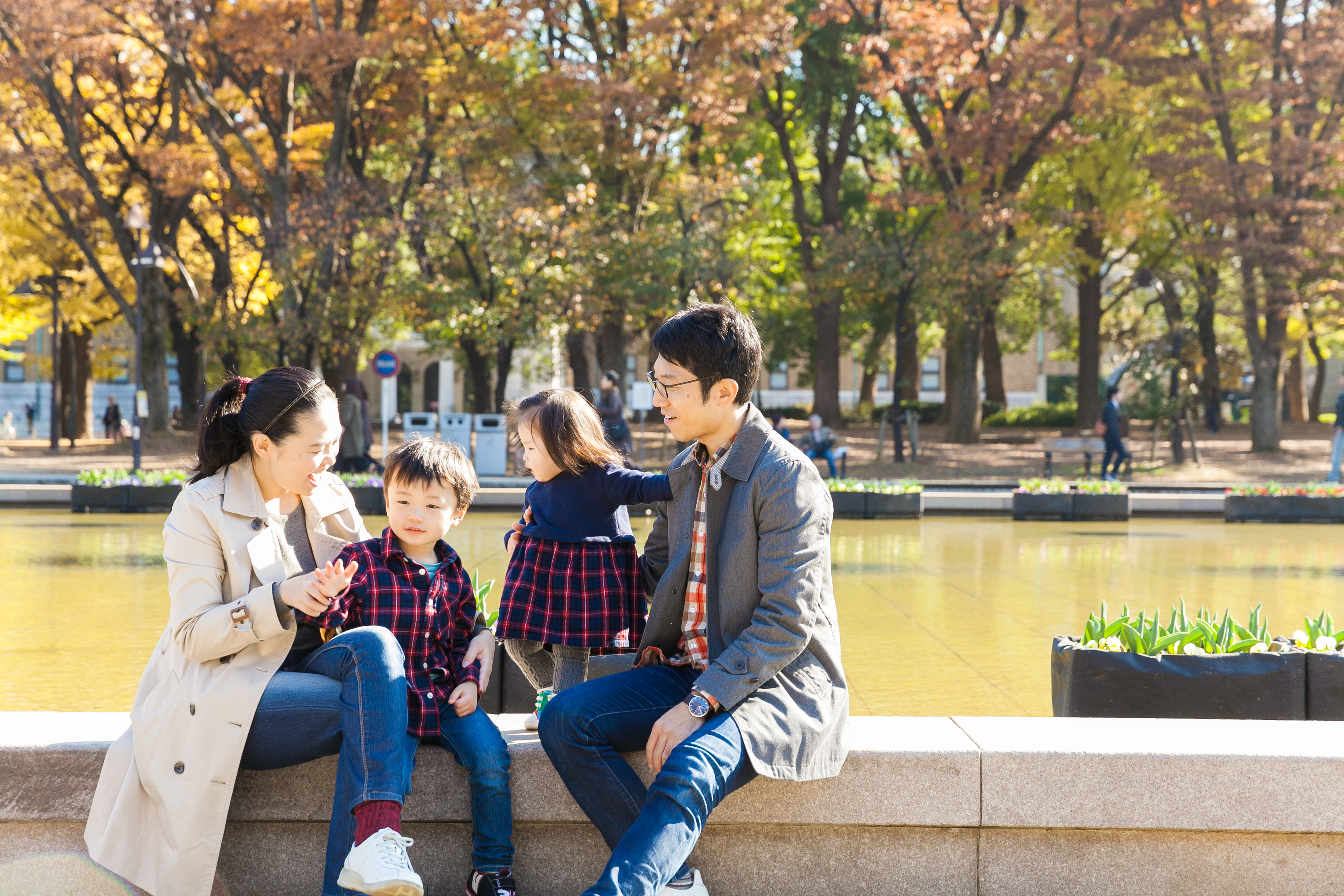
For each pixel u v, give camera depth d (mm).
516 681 4105
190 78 21188
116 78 25781
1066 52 22641
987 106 26844
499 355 22797
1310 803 2725
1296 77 24000
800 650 2680
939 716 4688
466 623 3002
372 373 53594
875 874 2850
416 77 24812
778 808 2811
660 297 22500
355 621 2867
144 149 24031
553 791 2848
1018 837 2824
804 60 27391
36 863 2705
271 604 2609
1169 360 23812
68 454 26484
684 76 23016
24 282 32219
